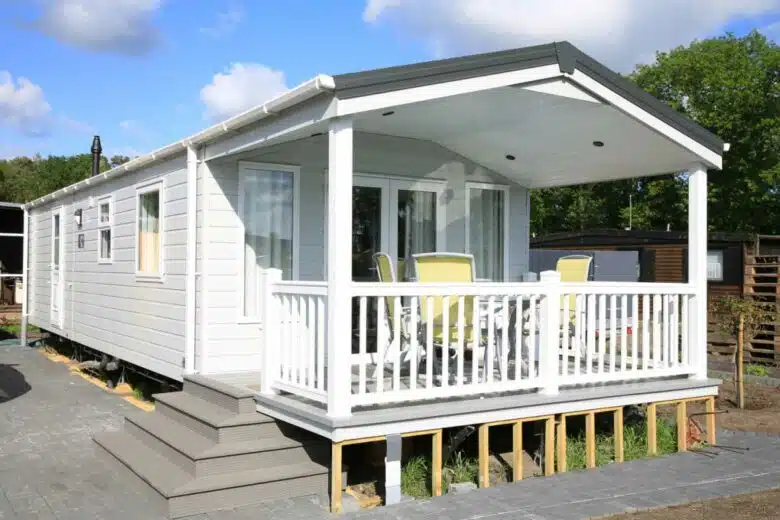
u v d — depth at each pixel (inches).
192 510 186.2
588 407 235.1
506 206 362.3
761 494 202.7
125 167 344.2
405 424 196.2
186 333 279.1
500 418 215.0
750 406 348.2
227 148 256.7
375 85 189.6
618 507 189.0
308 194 299.1
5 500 197.9
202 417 218.8
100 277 403.9
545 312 228.4
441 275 235.8
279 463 208.5
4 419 302.5
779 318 464.4
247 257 285.0
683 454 255.3
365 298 195.0
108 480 216.5
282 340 227.5
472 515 182.2
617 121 255.0
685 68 1109.1
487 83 211.0
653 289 258.2
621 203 1254.9
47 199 516.7
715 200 1091.3
